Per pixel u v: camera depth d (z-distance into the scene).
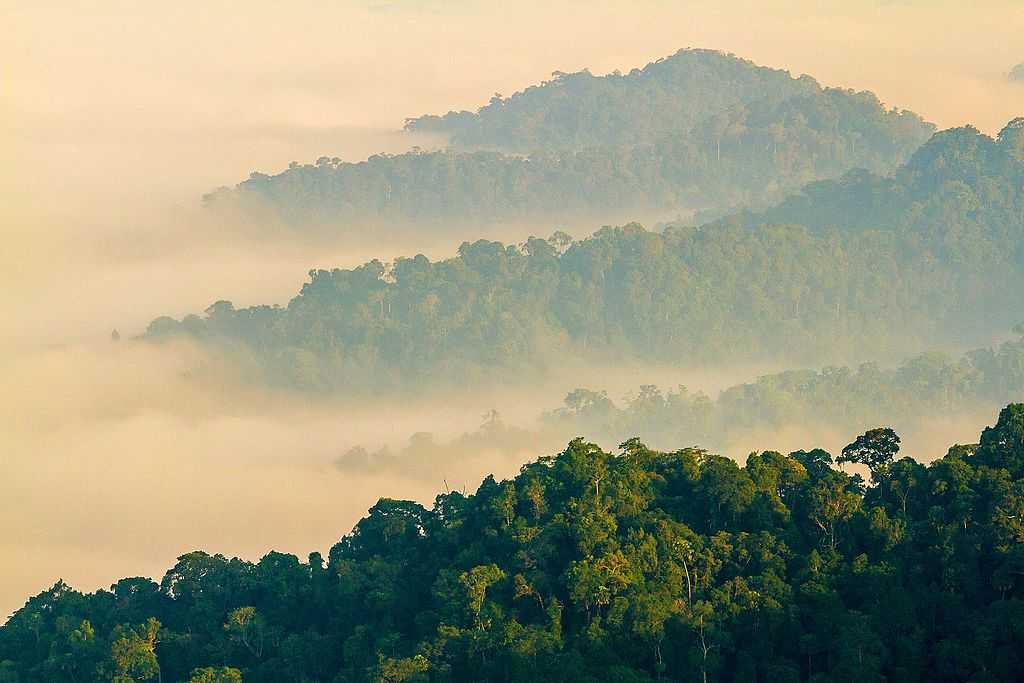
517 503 171.12
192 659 173.00
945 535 155.00
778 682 145.75
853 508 161.75
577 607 157.25
